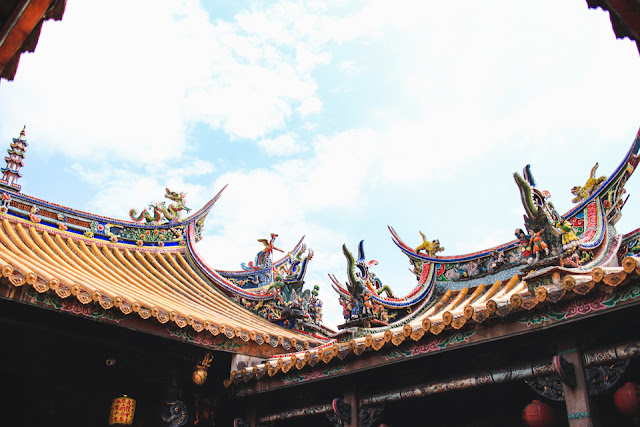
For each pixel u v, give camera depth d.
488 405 11.57
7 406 12.21
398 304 14.20
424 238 15.34
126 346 11.88
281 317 15.07
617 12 4.20
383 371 10.31
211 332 11.68
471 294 14.07
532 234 9.84
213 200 17.95
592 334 7.95
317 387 11.27
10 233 13.41
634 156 11.64
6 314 10.68
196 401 13.13
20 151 15.09
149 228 16.36
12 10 4.31
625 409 7.86
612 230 11.85
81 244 14.88
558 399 8.13
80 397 12.73
